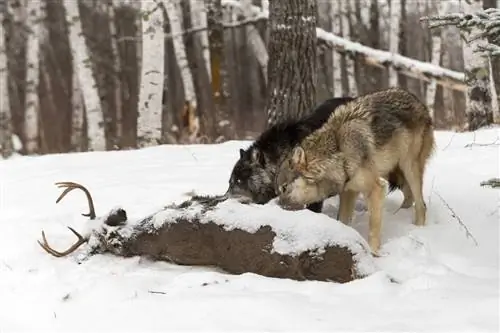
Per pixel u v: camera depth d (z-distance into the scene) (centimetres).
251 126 4497
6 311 787
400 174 1137
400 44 3816
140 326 702
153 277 880
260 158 1143
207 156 1708
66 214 1178
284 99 1738
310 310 729
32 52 3356
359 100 1053
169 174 1473
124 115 4578
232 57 4888
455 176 1297
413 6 5031
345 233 862
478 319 689
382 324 684
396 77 3844
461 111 3712
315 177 1010
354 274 841
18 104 4394
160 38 2358
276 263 862
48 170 1634
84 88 2672
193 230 932
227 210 920
